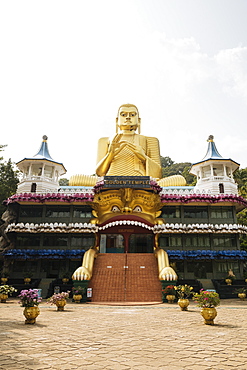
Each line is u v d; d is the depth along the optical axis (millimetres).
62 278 32344
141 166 38906
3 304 23969
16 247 36688
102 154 42500
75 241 36906
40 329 12961
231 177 42656
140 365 7840
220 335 11797
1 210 44312
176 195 37531
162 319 15992
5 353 9000
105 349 9547
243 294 28594
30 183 40344
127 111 42125
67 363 8016
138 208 35938
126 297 25547
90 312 18969
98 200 36094
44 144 44500
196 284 32406
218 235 37281
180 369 7516
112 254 32406
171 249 36719
